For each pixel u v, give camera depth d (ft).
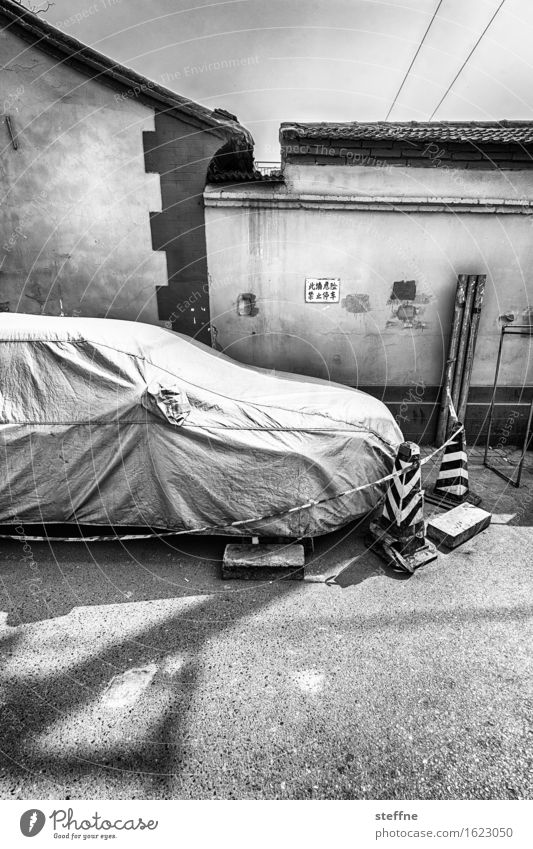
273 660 7.76
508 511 12.96
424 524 10.66
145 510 9.84
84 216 16.08
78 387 9.43
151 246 16.37
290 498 9.59
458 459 13.10
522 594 9.43
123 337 10.23
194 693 7.14
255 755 6.22
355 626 8.52
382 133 15.39
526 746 6.31
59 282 16.75
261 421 9.51
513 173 15.81
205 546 10.92
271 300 16.93
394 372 17.71
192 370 10.68
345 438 9.92
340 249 16.40
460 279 16.12
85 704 6.97
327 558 10.61
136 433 9.34
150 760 6.16
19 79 14.74
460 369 17.06
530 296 17.01
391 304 16.98
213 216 16.07
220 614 8.84
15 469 9.52
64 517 10.00
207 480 9.46
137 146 15.42
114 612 8.89
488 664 7.66
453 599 9.27
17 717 6.75
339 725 6.63
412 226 16.22
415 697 7.06
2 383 9.48
